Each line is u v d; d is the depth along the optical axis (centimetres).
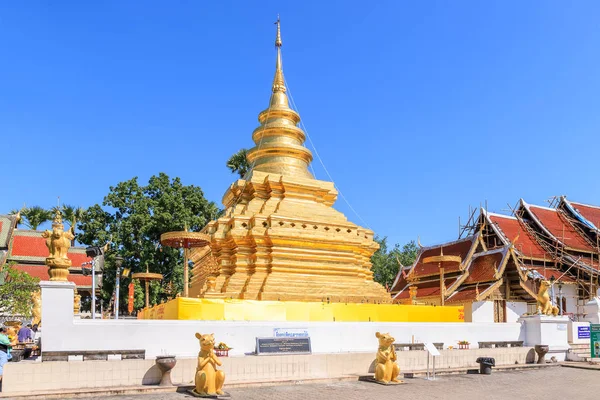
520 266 4088
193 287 3055
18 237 4719
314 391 1608
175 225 4816
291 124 3011
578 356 2611
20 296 3494
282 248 2423
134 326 1670
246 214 2583
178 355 1720
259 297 2267
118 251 4631
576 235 5100
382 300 2508
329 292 2395
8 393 1388
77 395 1424
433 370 1981
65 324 1576
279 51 3216
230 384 1631
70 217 5384
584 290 4628
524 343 2567
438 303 3856
